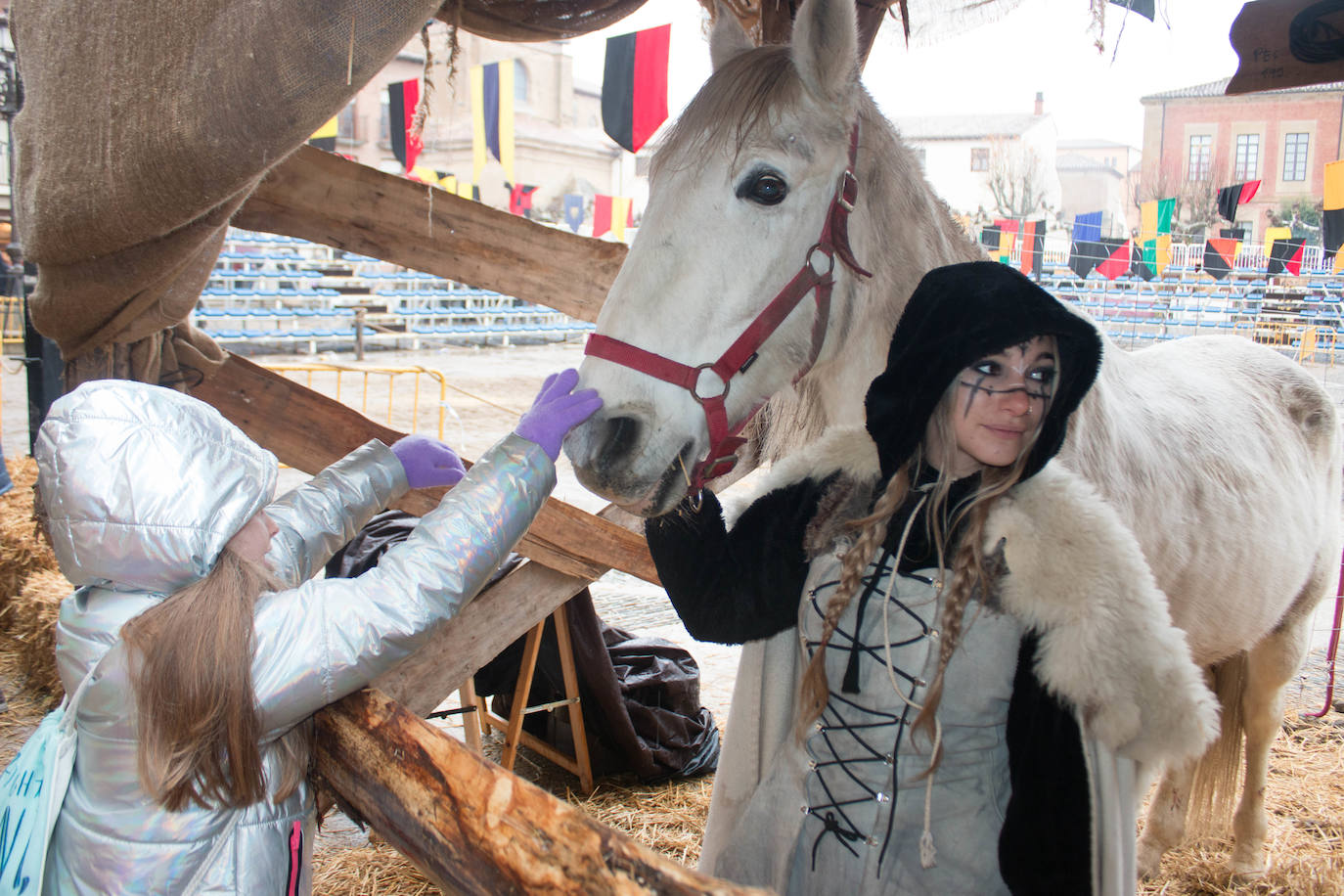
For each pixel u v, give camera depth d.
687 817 2.69
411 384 11.62
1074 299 14.11
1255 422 2.29
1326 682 3.84
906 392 1.04
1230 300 13.62
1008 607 1.05
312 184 2.04
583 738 2.80
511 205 17.48
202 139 1.18
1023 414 1.01
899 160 1.55
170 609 0.90
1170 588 1.84
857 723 1.15
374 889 2.34
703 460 1.41
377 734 0.89
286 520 1.20
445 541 1.00
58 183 1.50
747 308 1.38
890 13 2.10
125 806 0.92
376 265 17.48
